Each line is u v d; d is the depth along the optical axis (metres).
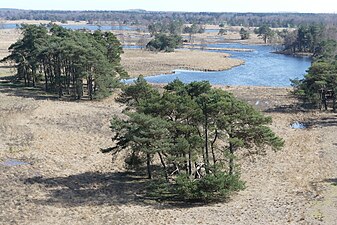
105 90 92.38
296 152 59.84
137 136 43.97
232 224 36.75
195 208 41.75
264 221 37.22
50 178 50.25
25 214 40.06
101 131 69.00
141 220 38.44
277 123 75.94
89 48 88.62
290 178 50.00
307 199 42.84
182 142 43.12
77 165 54.97
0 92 95.88
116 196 45.41
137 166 52.69
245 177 50.81
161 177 48.84
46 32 103.50
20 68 103.69
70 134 67.12
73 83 94.56
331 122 76.75
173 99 44.44
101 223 37.94
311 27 199.25
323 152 59.56
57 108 82.75
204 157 47.25
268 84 116.75
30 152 58.72
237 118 43.66
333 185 46.91
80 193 46.09
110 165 55.34
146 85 53.69
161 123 43.31
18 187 47.19
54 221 38.50
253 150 57.97
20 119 74.06
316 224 36.16
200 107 43.75
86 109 82.94
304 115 81.69
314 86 83.94
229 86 110.50
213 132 50.19
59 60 93.94
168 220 38.25
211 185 42.41
